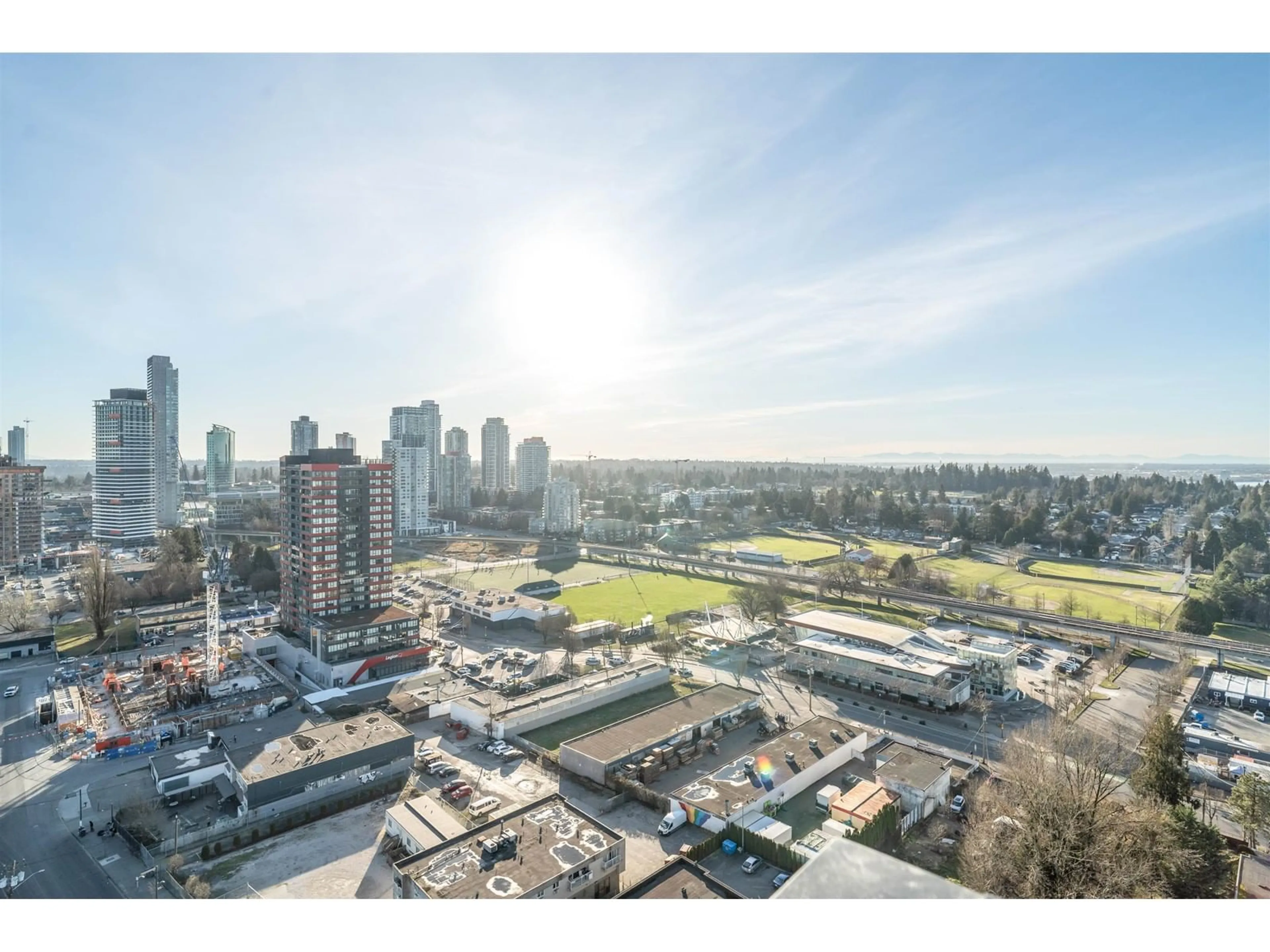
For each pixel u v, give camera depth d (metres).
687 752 69.38
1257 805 49.12
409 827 53.31
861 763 67.56
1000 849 41.41
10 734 75.81
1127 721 79.06
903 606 135.75
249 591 148.38
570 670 97.69
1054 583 161.62
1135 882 37.06
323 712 81.25
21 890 48.56
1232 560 150.62
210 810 59.97
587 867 45.69
